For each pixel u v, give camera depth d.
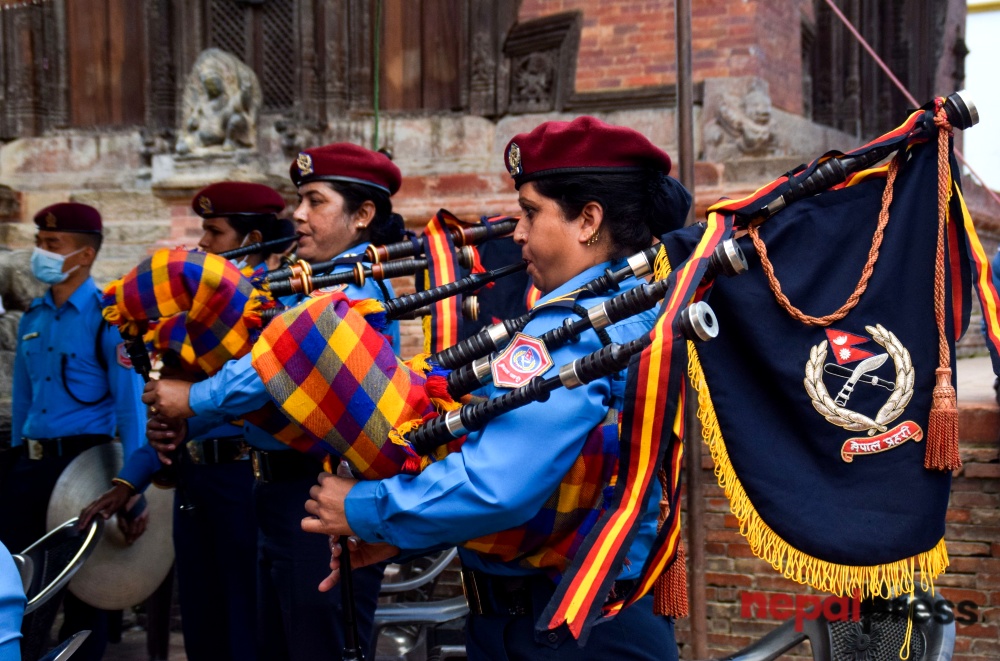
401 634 3.77
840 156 1.76
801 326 1.72
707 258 1.63
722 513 4.11
